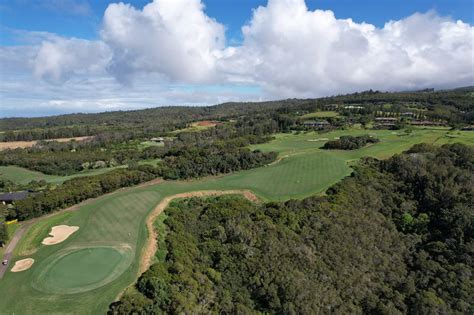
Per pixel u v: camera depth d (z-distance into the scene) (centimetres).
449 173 8431
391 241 6981
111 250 5972
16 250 6088
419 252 6675
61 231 6706
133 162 13588
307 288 5291
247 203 8106
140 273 5350
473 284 5622
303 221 6900
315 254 6116
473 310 5172
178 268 5359
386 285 5903
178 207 8150
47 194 7812
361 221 7144
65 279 5131
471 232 6550
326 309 5144
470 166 8731
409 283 5841
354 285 5662
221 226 6838
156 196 8731
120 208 7838
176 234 6650
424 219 7431
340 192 8075
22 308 4531
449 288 5647
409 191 8488
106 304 4612
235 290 5450
